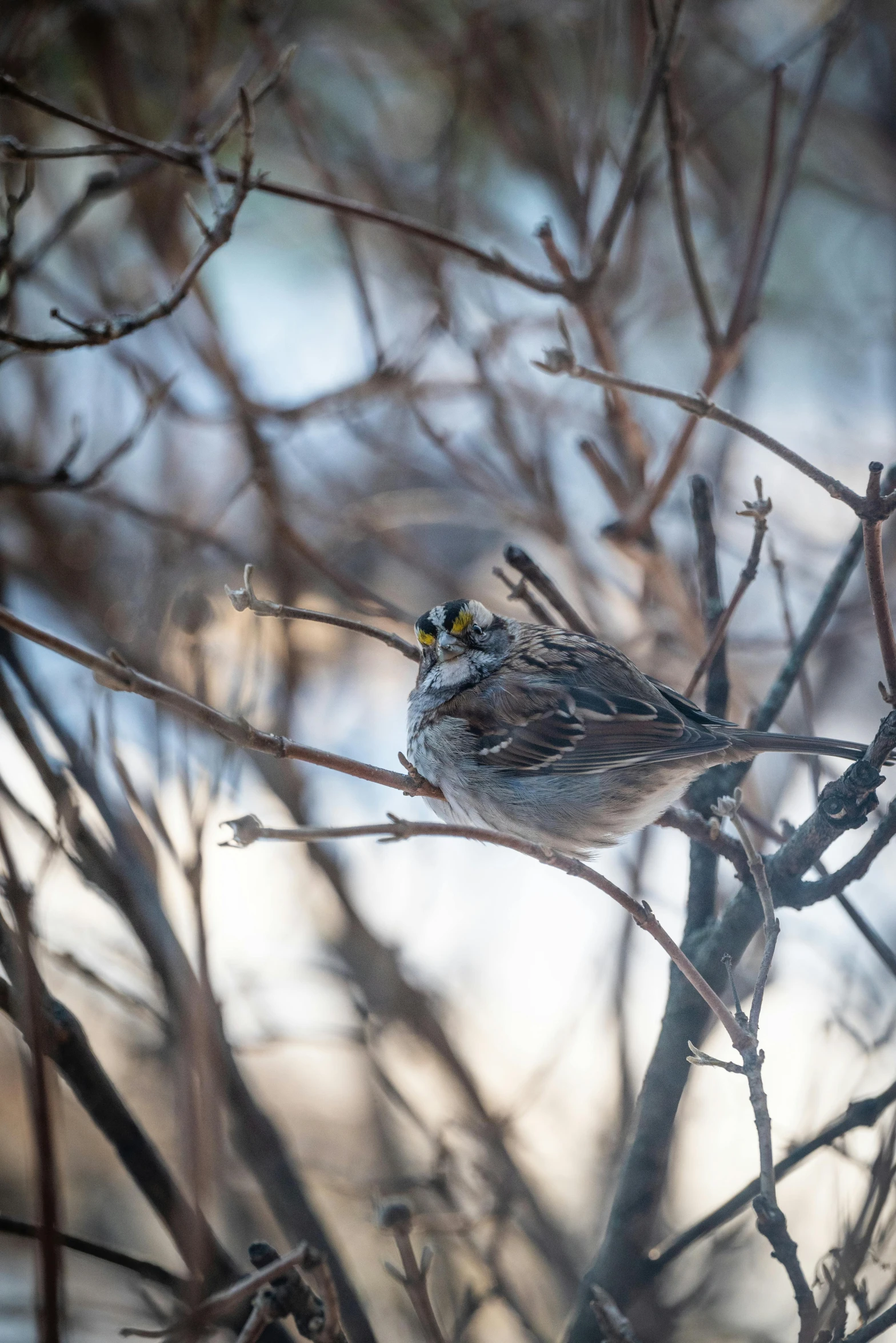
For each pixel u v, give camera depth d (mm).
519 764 8812
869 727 14195
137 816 6340
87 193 9305
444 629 9266
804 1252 9211
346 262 12570
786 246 16453
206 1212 6188
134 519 11836
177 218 10594
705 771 8375
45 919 8133
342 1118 11430
